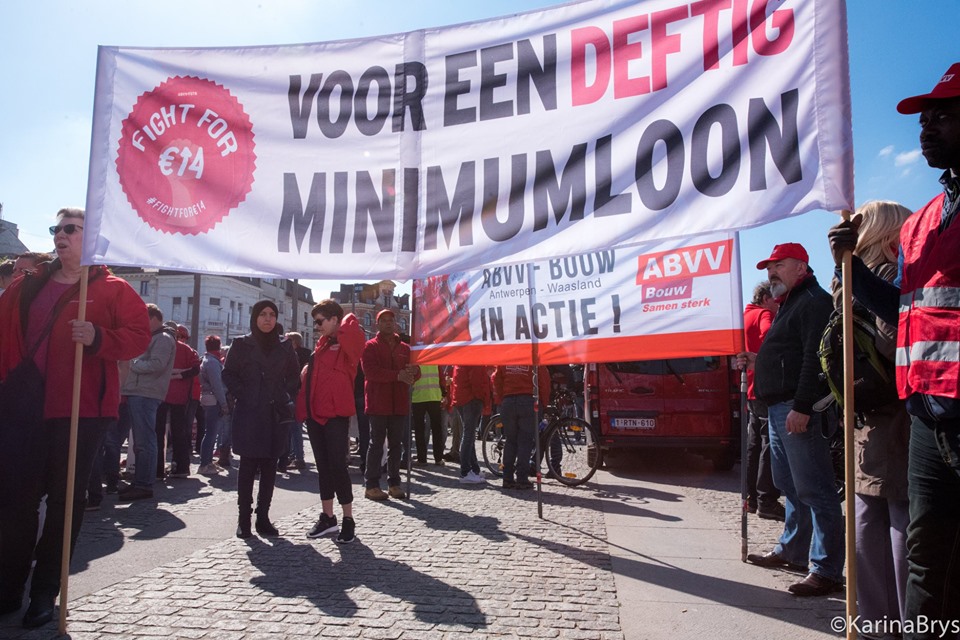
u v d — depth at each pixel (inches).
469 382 327.0
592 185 129.0
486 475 353.4
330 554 179.2
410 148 141.4
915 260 88.7
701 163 120.0
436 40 142.8
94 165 142.8
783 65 114.8
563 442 356.2
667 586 151.8
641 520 228.2
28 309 139.5
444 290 251.0
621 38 130.0
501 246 134.4
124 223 141.6
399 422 271.4
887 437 110.0
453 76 141.1
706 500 272.8
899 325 90.4
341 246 141.5
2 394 134.6
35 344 136.9
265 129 146.2
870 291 98.0
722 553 182.9
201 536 200.5
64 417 135.2
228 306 2719.0
